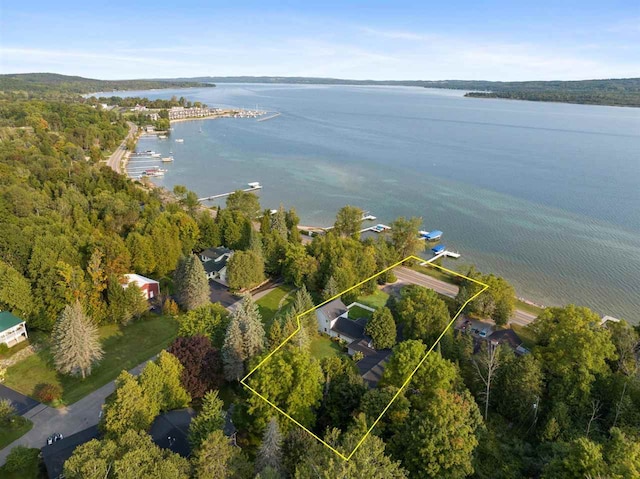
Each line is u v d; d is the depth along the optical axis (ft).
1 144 567.59
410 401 163.84
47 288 220.43
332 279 265.54
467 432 133.18
